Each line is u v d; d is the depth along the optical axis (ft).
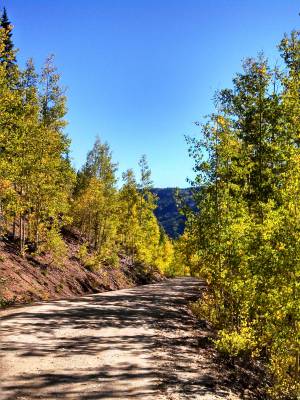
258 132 71.72
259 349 51.78
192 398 32.35
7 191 82.69
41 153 100.17
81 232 165.89
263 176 67.46
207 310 75.51
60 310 71.15
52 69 114.62
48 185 104.42
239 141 73.10
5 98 77.51
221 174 64.13
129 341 50.55
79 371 36.81
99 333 53.93
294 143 63.57
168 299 104.99
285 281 42.09
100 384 33.60
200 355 47.26
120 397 30.94
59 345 45.88
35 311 67.82
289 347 43.04
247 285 48.52
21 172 93.56
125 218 192.44
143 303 92.27
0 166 76.28
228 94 77.61
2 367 36.14
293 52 70.33
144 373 37.63
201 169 64.39
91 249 158.71
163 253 255.09
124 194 195.00
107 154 190.29
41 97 113.60
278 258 41.70
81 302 86.28
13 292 81.71
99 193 158.92
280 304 41.73
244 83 75.77
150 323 64.90
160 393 32.60
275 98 69.62
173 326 64.49
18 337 48.11
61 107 114.73
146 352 45.62
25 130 86.63
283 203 48.65
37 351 42.60
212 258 62.64
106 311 74.23
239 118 77.25
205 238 63.31
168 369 39.68
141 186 204.44
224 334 49.75
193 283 191.21
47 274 103.50
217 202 62.39
